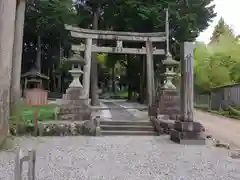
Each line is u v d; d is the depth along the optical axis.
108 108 15.61
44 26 25.20
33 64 27.91
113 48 13.57
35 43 30.38
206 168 5.33
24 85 23.39
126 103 21.61
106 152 6.72
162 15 16.47
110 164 5.54
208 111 18.50
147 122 10.52
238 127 11.68
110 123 10.39
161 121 10.28
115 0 16.94
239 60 18.22
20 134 8.97
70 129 9.43
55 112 11.15
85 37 13.23
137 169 5.17
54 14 23.91
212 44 22.12
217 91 18.56
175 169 5.21
